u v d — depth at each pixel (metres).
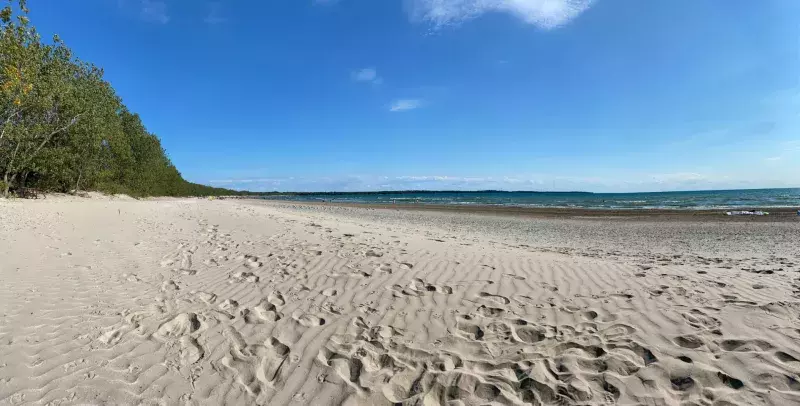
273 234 9.63
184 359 3.54
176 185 48.59
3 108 17.72
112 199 26.23
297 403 3.01
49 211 12.60
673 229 16.17
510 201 56.69
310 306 4.73
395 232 11.73
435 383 3.21
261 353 3.67
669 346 3.51
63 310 4.45
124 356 3.54
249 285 5.51
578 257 8.16
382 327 4.18
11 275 5.55
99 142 24.48
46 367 3.29
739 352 3.32
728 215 22.69
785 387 2.85
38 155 20.19
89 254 7.18
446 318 4.37
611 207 34.28
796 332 3.67
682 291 5.09
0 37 15.55
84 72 25.23
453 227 17.00
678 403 2.79
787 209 26.66
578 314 4.37
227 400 3.03
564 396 2.96
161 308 4.63
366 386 3.20
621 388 2.99
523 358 3.50
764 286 5.36
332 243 8.38
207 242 8.54
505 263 6.79
